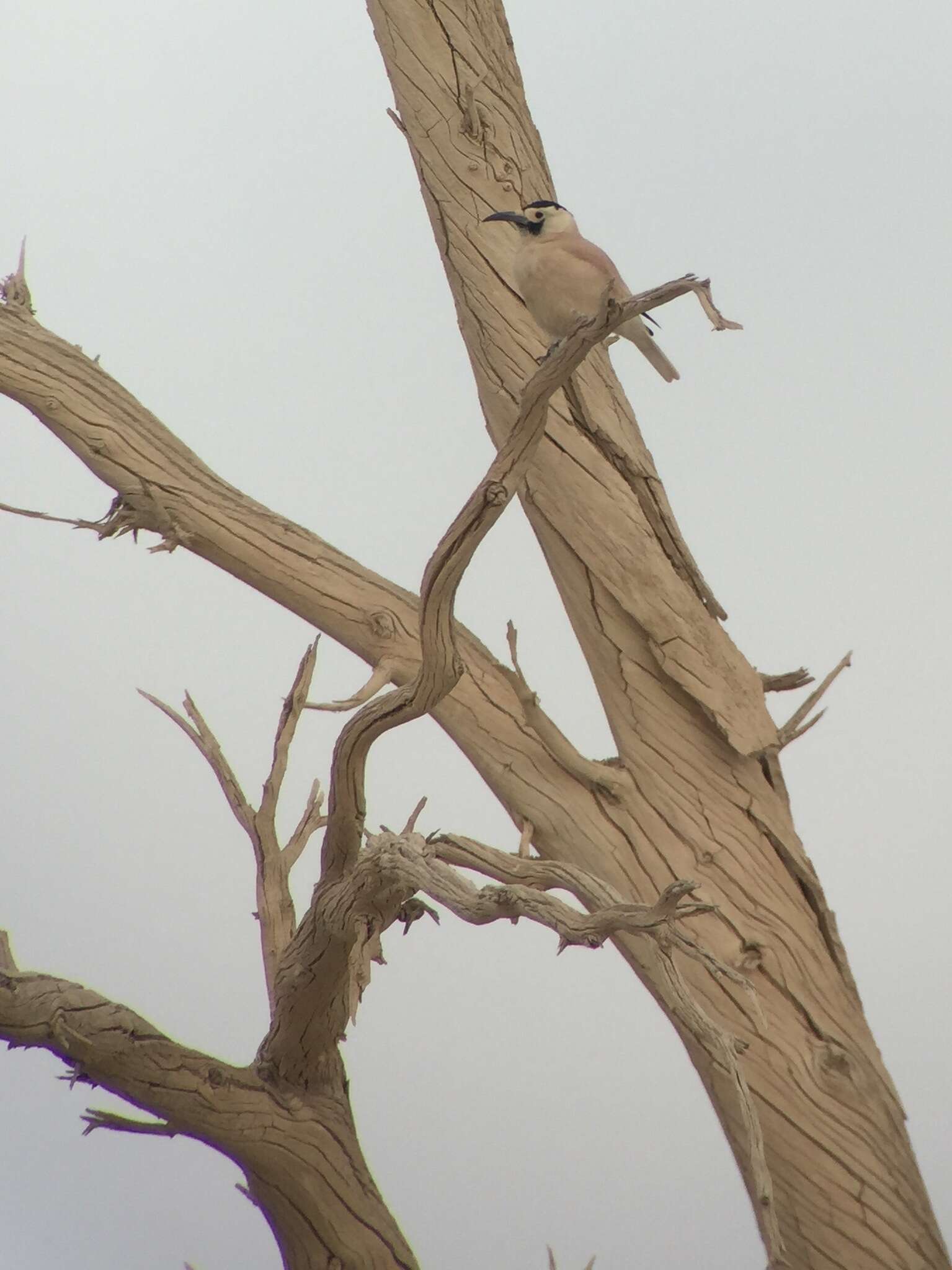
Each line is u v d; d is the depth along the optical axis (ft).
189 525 46.91
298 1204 32.91
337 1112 33.35
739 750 45.11
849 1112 42.32
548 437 47.19
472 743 46.42
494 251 49.19
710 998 42.98
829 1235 41.19
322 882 31.37
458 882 27.68
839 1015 43.60
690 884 23.03
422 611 27.12
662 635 45.98
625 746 46.11
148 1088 29.96
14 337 47.70
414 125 50.75
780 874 44.91
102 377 48.26
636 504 47.03
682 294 23.43
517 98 52.06
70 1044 28.89
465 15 51.55
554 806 45.29
